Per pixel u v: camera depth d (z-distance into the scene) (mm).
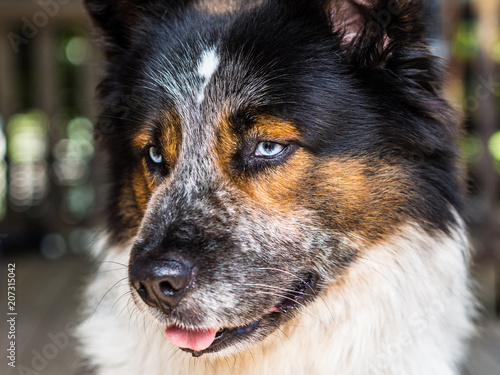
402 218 884
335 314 885
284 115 859
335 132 864
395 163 880
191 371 897
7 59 2174
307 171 860
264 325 864
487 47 1664
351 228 874
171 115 882
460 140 921
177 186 870
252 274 849
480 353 1112
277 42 872
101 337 938
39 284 1635
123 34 948
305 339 888
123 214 938
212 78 871
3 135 2137
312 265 869
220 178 870
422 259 888
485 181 1627
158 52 901
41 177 2182
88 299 986
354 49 876
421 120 885
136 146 907
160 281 822
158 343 902
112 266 939
